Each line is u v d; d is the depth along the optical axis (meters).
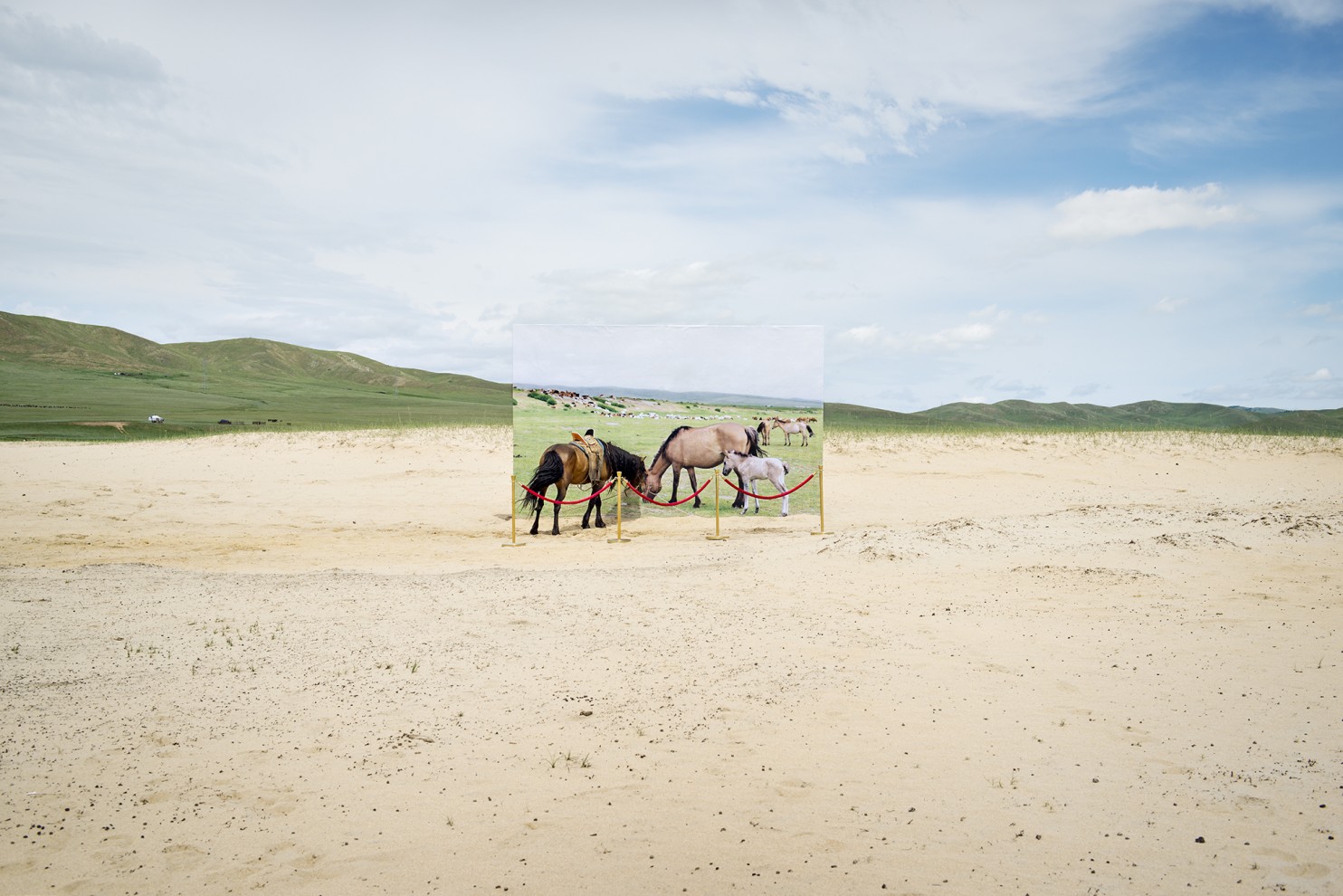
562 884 4.55
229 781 5.85
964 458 27.66
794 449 19.30
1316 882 4.37
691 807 5.44
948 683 7.68
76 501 20.20
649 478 19.20
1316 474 25.23
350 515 20.17
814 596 11.12
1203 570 11.44
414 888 4.54
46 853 4.91
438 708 7.24
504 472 25.42
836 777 5.84
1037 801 5.40
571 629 9.71
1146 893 4.34
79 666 8.21
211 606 10.67
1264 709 6.79
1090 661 8.16
